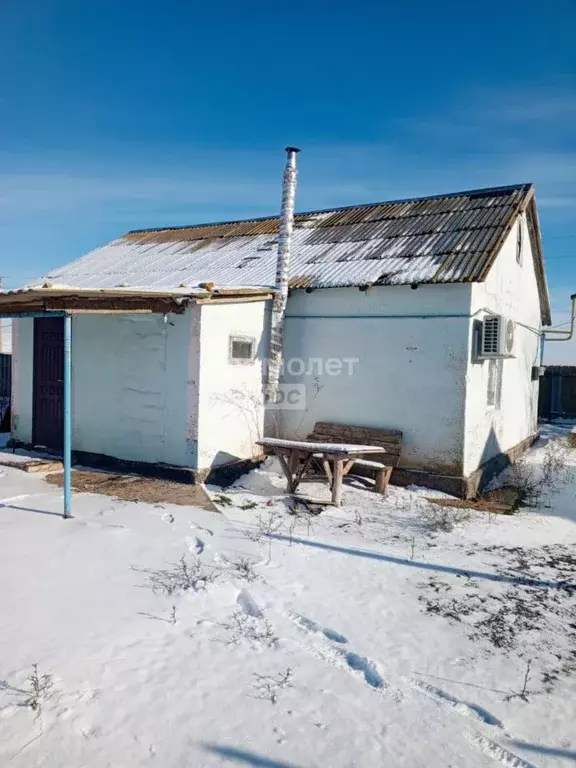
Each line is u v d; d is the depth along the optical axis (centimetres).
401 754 308
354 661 399
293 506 759
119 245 1595
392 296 905
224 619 436
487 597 512
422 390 880
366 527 691
